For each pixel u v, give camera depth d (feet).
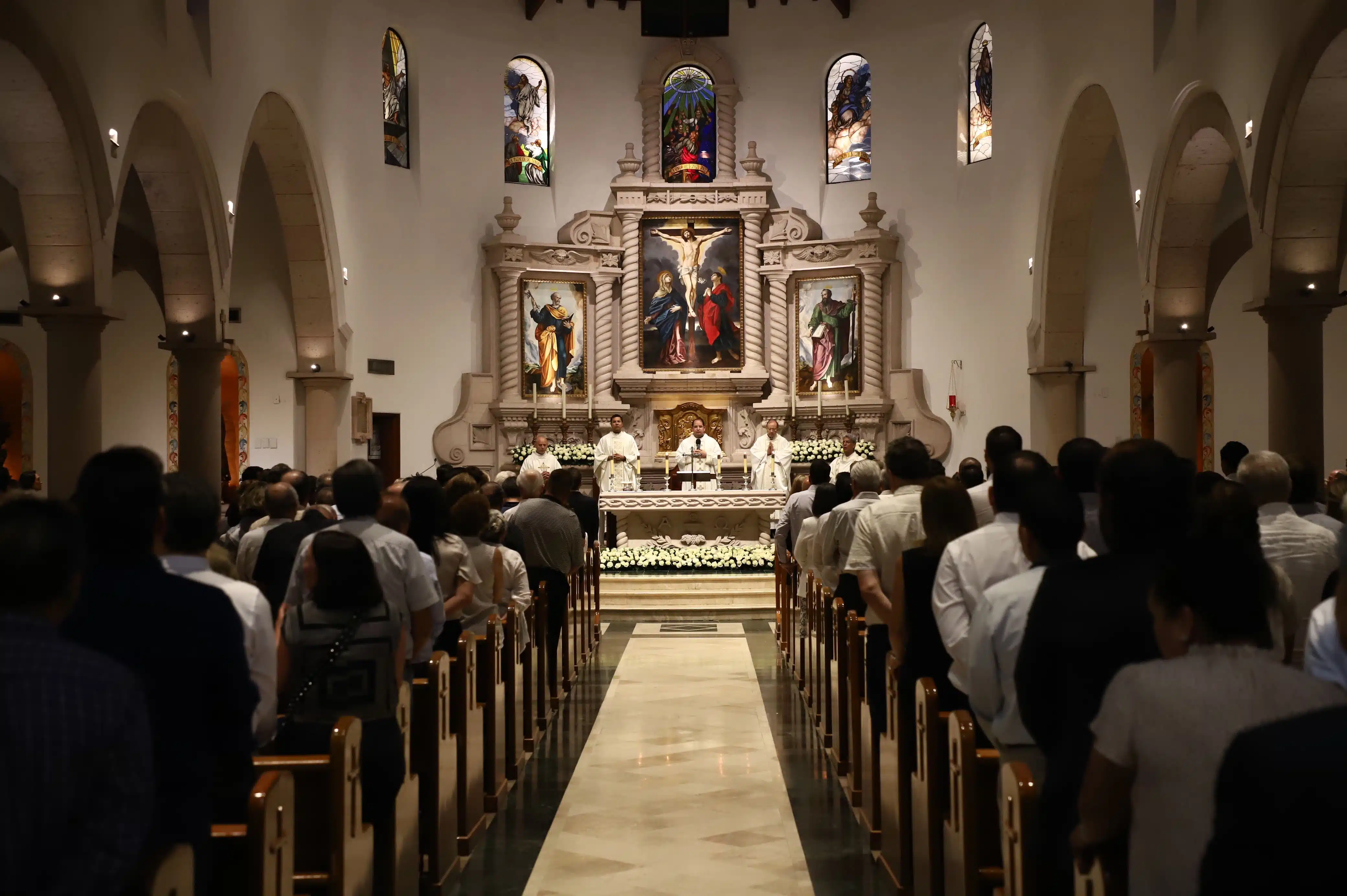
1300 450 37.99
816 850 20.90
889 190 73.05
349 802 13.96
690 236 75.82
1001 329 66.13
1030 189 62.23
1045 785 11.02
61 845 7.57
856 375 73.36
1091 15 52.95
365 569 15.64
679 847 21.06
